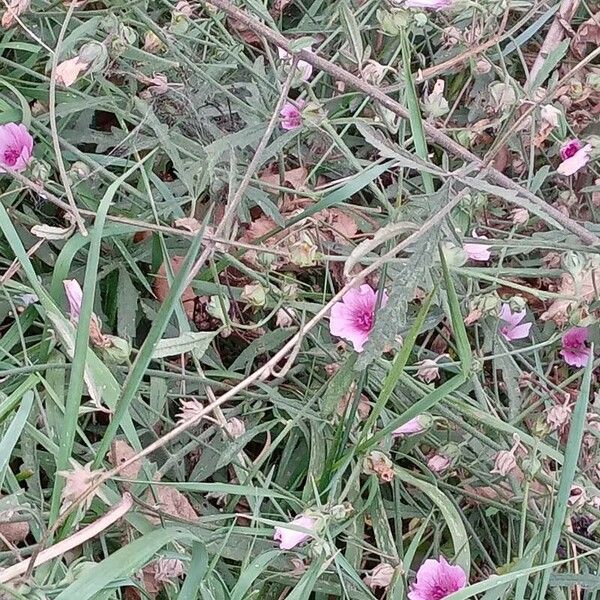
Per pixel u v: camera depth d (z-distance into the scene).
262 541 0.36
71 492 0.27
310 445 0.39
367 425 0.34
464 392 0.42
